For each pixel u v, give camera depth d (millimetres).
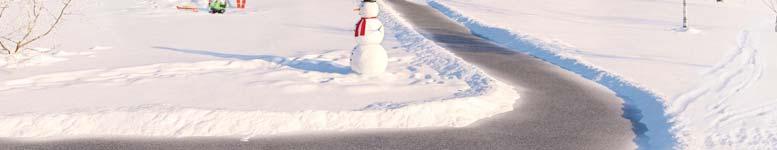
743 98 10578
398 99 9844
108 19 23266
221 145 7613
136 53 14828
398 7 32438
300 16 25562
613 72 12906
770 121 8969
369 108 9094
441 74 12555
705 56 16016
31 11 20656
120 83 10852
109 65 12930
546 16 28484
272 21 23500
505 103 10078
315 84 11039
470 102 9469
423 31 22031
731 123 8867
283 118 8398
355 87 10820
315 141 7844
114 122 8195
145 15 25281
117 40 17438
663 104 10047
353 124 8469
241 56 14625
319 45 16891
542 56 16156
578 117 9484
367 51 11969
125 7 28438
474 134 8320
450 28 23344
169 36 18578
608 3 37219
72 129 8031
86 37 17891
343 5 31531
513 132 8500
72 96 9695
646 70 13578
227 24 22312
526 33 19984
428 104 9047
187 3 30969
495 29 21219
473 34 21766
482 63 14758
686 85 11797
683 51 17031
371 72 12031
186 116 8320
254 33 19594
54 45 15953
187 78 11445
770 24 26328
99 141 7703
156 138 7820
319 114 8547
